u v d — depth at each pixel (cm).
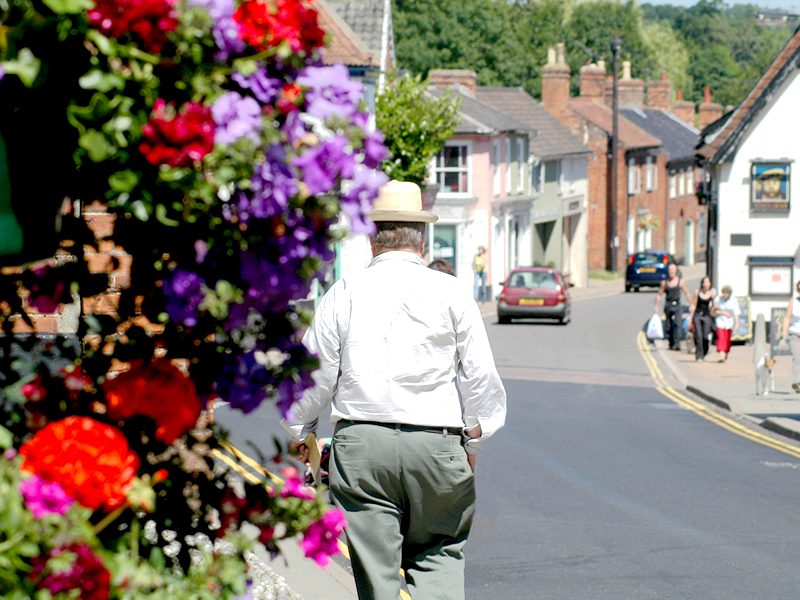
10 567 288
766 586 999
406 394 596
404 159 3912
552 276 4766
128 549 335
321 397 607
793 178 4097
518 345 3838
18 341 390
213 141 319
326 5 3831
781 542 1167
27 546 287
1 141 302
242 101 326
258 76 337
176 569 365
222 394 372
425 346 598
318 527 379
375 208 625
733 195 4147
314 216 343
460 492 606
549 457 1688
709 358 3472
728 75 18700
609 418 2164
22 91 312
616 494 1413
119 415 352
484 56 10900
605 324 4834
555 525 1237
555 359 3391
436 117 3916
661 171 10288
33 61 301
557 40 13112
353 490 602
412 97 3897
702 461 1677
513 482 1483
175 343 375
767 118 4112
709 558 1098
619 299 6700
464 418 617
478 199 6253
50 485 304
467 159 6203
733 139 4091
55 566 291
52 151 327
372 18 4394
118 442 325
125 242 358
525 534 1194
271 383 372
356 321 601
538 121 8162
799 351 2445
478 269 5912
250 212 338
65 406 378
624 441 1864
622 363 3306
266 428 1797
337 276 3731
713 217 4369
